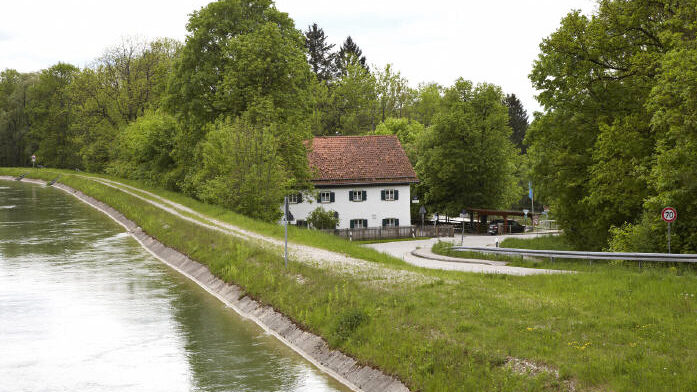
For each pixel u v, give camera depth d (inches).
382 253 1166.3
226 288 1048.2
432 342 595.8
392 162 2431.1
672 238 1077.1
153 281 1150.3
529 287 761.0
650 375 455.8
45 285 1111.0
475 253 1414.9
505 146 2812.5
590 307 637.9
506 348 550.9
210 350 748.6
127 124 3171.8
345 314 730.2
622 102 1339.8
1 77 4958.2
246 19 2014.0
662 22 1188.5
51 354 741.3
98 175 3390.7
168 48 3353.8
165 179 2369.6
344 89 4249.5
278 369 676.7
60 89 4274.1
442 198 2866.6
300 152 1956.2
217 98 1934.1
